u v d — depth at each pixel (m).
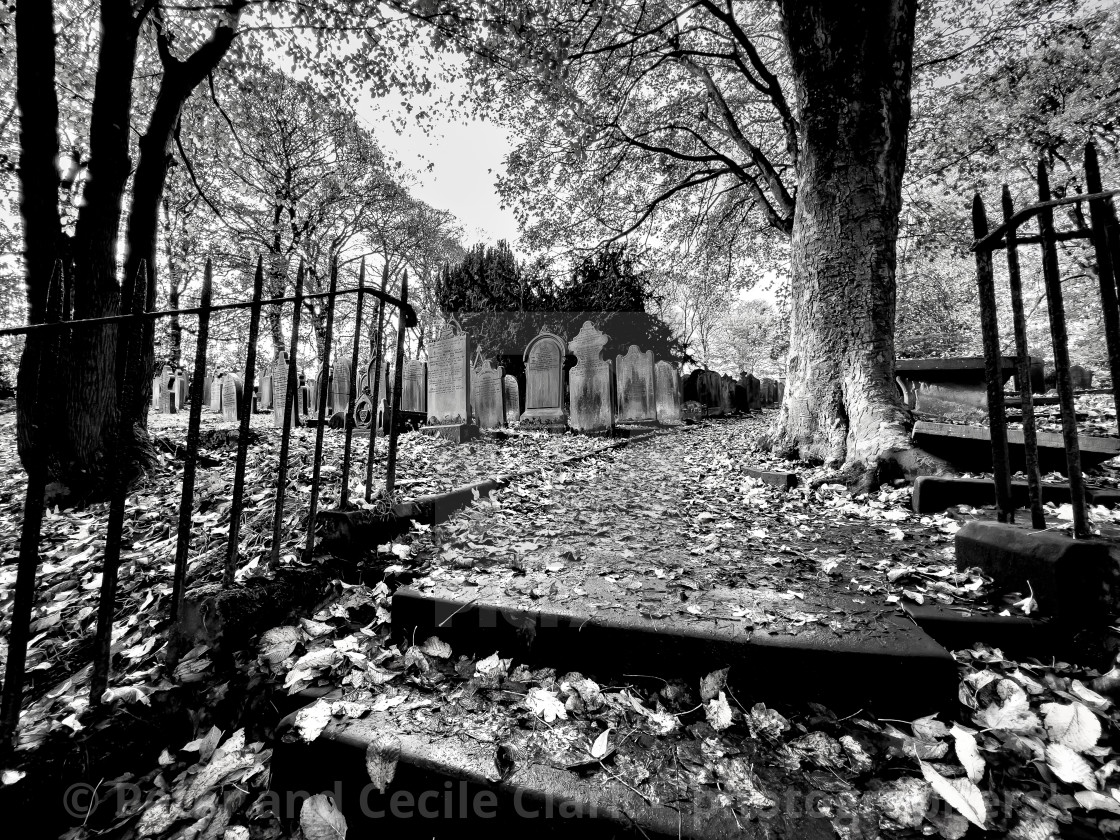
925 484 3.14
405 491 3.39
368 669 1.67
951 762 1.20
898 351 16.73
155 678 1.69
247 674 1.67
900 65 4.82
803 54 5.00
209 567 2.44
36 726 1.47
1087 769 1.15
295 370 2.13
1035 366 7.41
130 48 4.33
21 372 3.93
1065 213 11.73
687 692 1.50
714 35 11.12
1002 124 10.32
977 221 1.95
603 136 12.04
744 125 12.81
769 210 10.51
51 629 2.12
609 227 14.86
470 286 16.78
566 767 1.23
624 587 1.98
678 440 8.35
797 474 4.45
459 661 1.73
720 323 40.06
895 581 1.98
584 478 4.90
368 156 17.17
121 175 4.32
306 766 1.36
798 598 1.82
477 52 8.32
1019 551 1.72
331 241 19.53
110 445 4.15
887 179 4.79
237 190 16.59
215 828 1.29
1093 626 1.56
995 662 1.53
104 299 4.15
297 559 2.24
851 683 1.41
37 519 1.34
